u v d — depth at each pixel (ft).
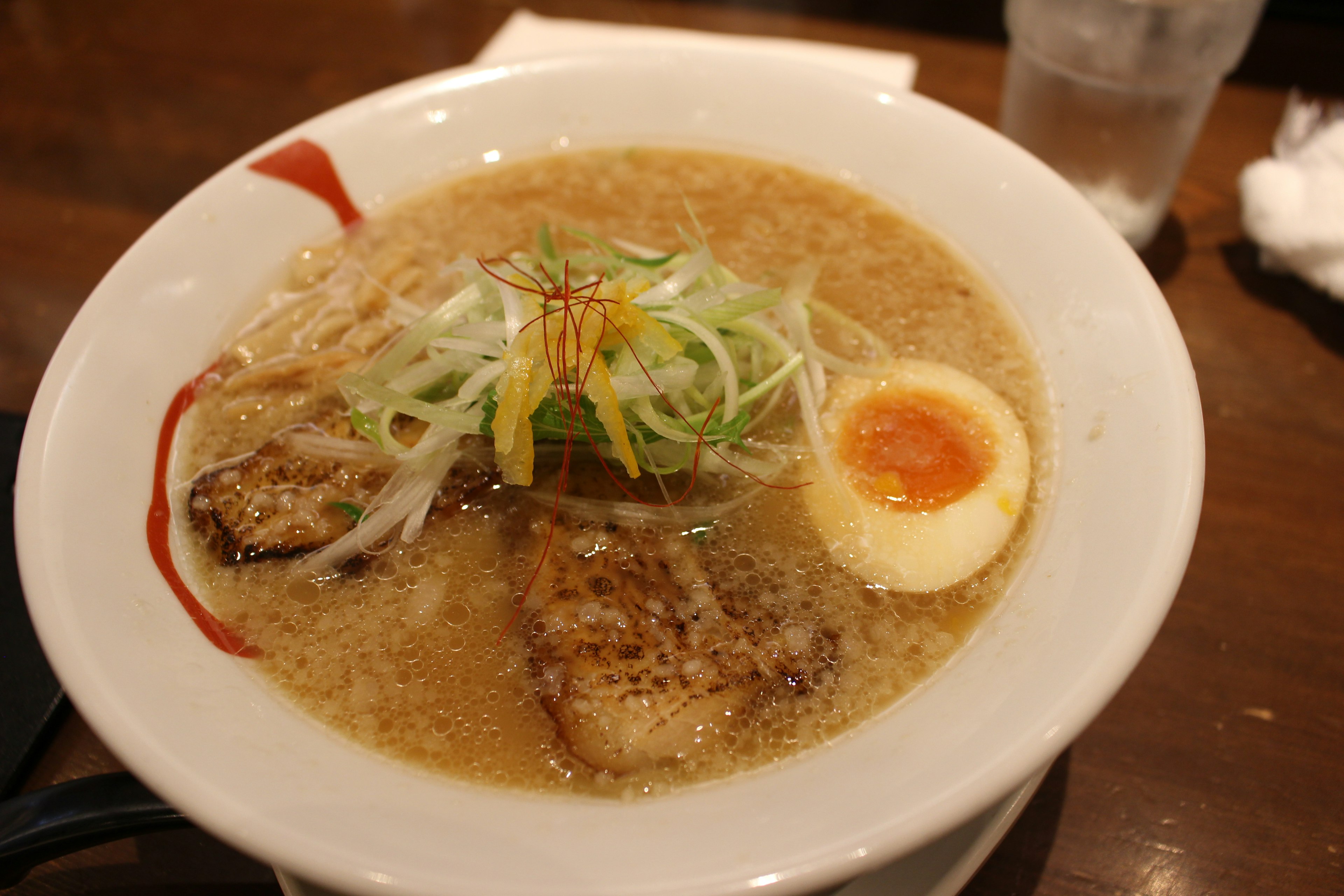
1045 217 0.75
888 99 0.86
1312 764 0.67
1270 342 0.88
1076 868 0.63
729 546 0.69
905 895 0.58
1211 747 0.68
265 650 0.64
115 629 0.58
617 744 0.60
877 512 0.69
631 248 0.84
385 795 0.54
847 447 0.72
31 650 0.69
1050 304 0.74
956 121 0.82
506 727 0.61
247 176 0.81
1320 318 0.89
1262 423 0.83
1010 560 0.67
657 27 1.20
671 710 0.61
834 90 0.87
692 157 0.93
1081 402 0.69
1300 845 0.64
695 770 0.60
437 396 0.72
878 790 0.51
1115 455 0.63
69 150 1.08
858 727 0.61
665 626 0.65
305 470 0.71
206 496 0.69
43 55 1.20
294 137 0.84
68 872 0.64
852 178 0.89
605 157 0.94
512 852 0.50
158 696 0.55
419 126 0.89
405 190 0.89
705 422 0.69
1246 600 0.73
